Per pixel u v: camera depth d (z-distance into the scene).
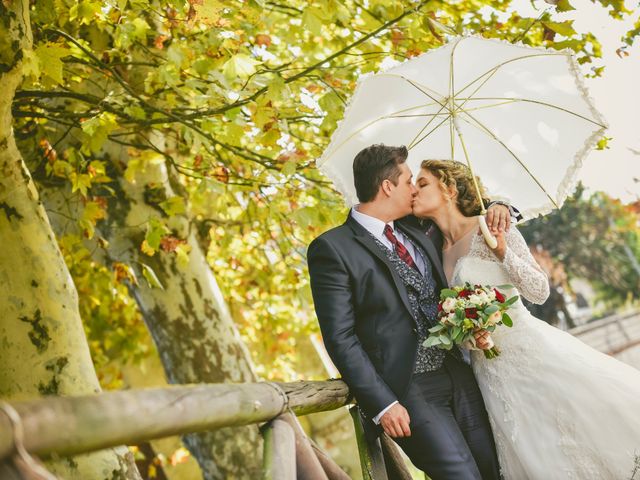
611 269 29.61
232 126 4.26
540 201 3.54
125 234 5.26
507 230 3.13
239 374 5.43
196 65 4.23
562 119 3.46
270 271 7.51
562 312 27.89
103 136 4.30
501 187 3.60
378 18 4.73
